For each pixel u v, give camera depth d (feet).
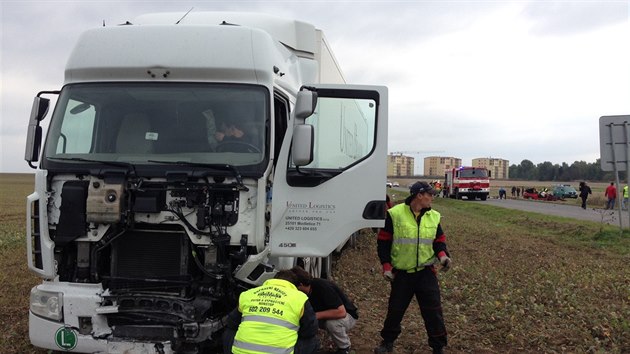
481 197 177.27
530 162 538.88
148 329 15.83
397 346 21.03
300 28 23.67
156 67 17.26
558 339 21.47
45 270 16.14
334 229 17.13
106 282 16.37
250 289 15.71
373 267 38.01
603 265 39.88
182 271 16.33
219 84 17.29
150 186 16.12
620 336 21.58
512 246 52.16
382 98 17.81
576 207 132.57
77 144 17.07
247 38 17.40
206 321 15.84
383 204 17.51
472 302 26.73
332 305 18.76
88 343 15.85
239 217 16.07
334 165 18.52
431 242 19.11
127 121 17.29
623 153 55.67
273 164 17.06
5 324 22.68
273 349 13.85
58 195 16.47
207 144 16.90
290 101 20.16
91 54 17.56
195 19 22.88
